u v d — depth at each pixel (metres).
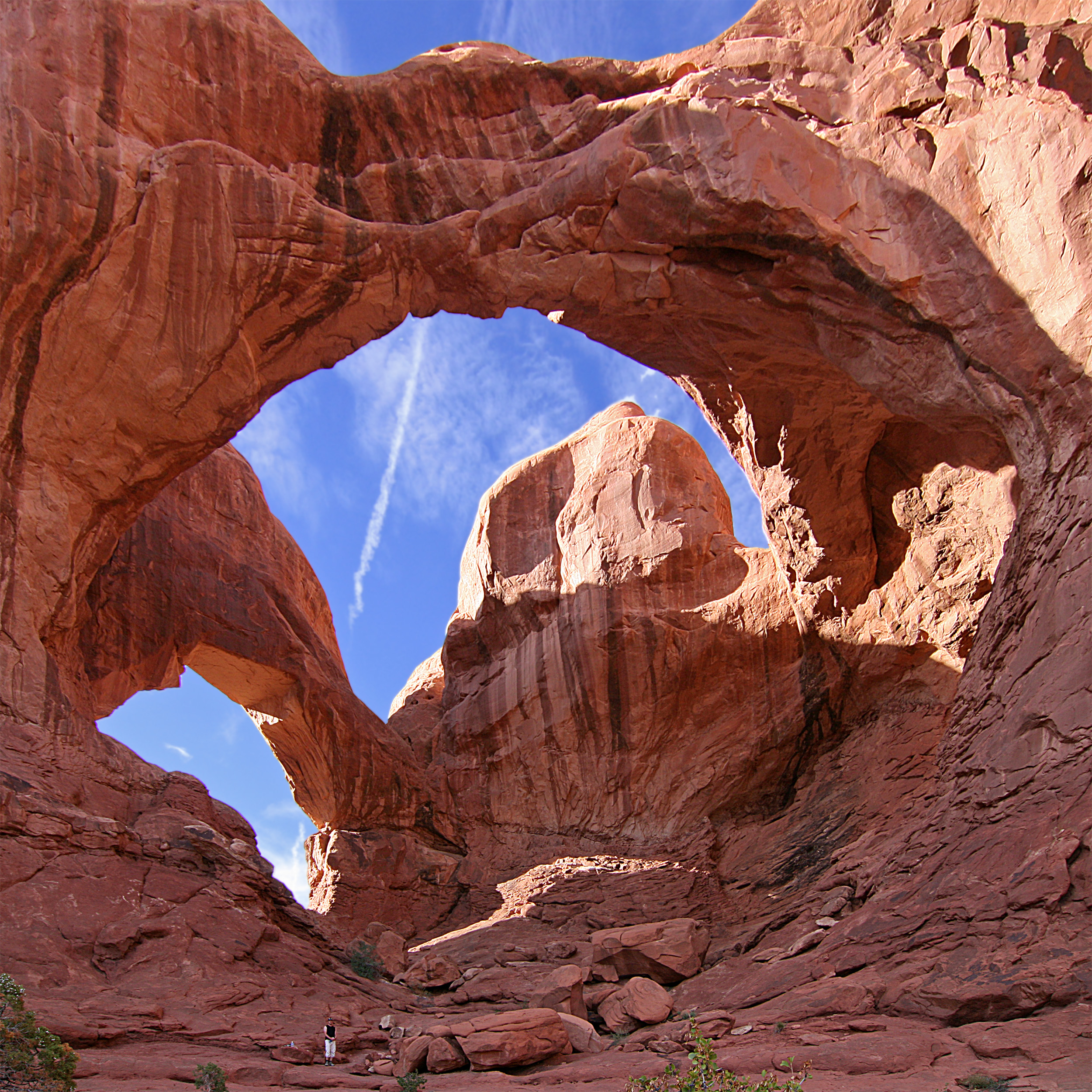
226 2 17.70
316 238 17.48
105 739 17.48
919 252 15.91
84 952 13.23
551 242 17.81
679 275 17.75
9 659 15.97
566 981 14.64
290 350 18.55
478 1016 15.30
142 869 15.05
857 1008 11.65
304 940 16.95
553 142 18.44
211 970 13.80
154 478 18.39
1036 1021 9.90
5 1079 7.95
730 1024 12.41
